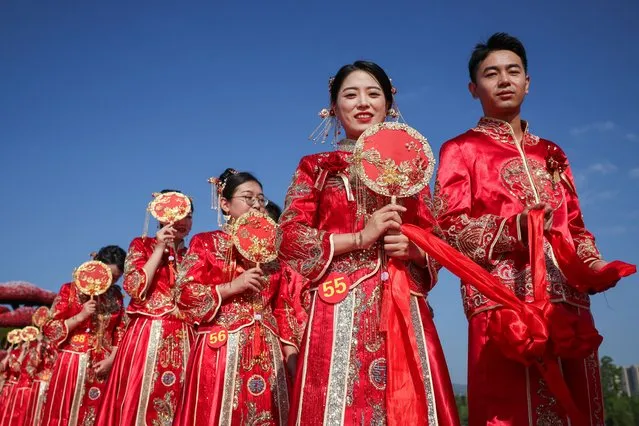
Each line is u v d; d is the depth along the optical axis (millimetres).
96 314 7695
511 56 3541
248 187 4930
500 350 3057
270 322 4461
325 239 2865
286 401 4312
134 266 5906
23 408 9625
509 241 3102
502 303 2865
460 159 3447
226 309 4430
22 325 16391
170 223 6059
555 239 3191
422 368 2709
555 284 3148
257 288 4379
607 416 9484
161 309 5918
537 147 3557
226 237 4773
